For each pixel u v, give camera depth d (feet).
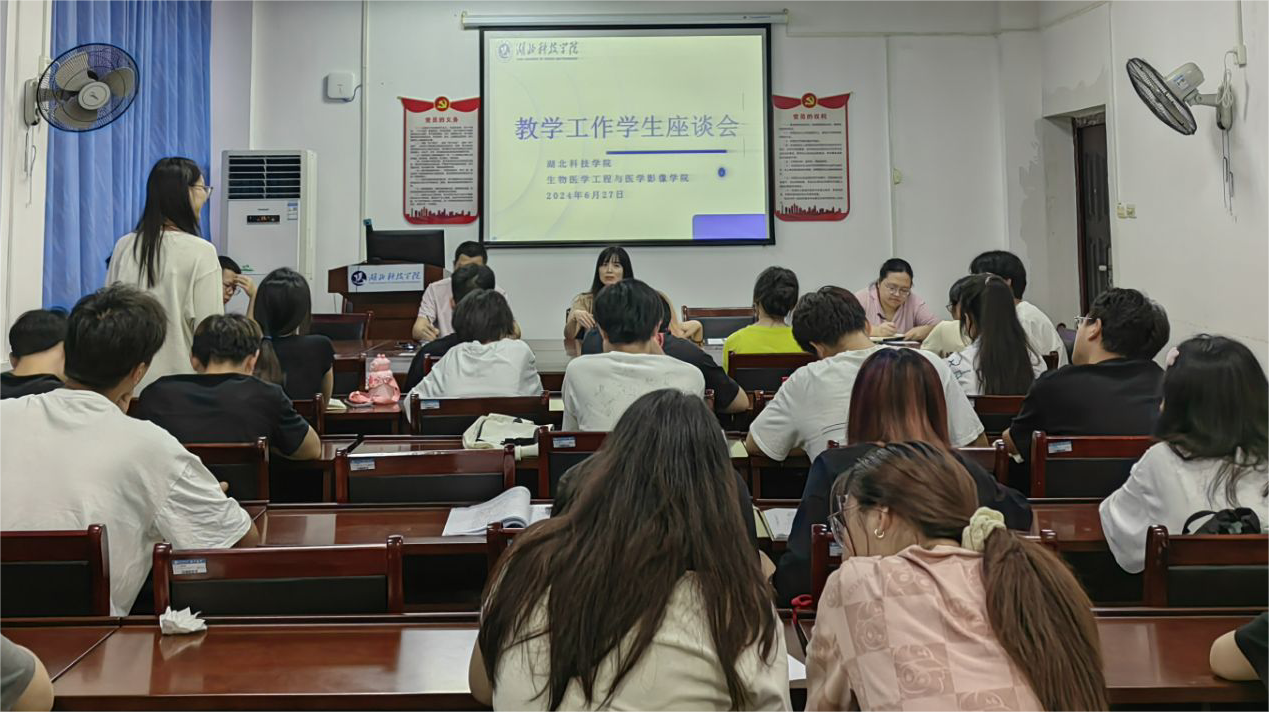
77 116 13.62
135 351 6.56
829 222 23.61
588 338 11.84
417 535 6.85
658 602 3.68
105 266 17.31
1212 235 16.93
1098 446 7.86
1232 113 16.24
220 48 23.04
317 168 23.34
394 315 21.31
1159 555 5.45
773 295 13.00
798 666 4.92
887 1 23.45
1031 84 23.34
